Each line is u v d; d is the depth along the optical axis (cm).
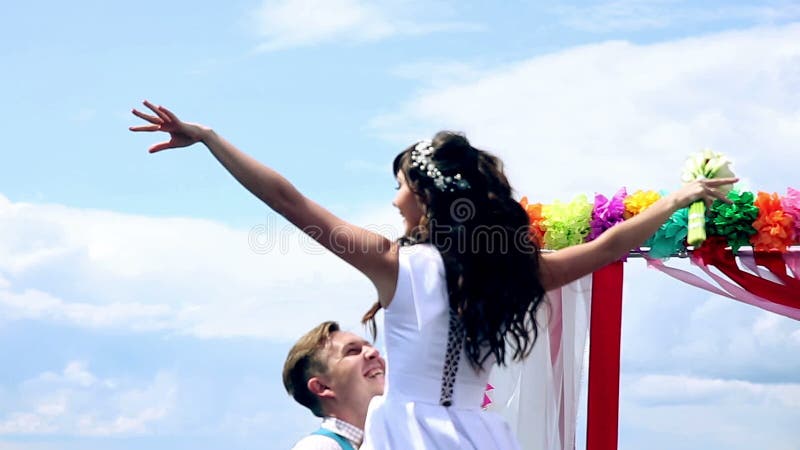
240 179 294
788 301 582
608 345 615
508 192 317
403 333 300
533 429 616
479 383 307
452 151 315
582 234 593
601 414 613
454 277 300
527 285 308
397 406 298
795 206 571
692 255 587
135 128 295
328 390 452
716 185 331
